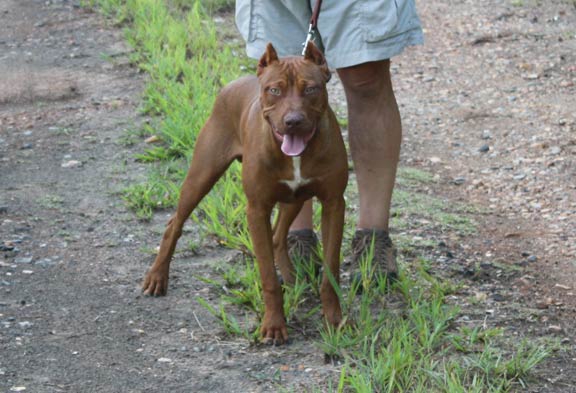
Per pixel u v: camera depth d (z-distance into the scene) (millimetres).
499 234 6305
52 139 7844
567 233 6289
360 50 5148
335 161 4598
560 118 8484
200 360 4590
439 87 9461
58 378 4398
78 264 5715
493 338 4785
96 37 10648
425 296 5258
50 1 11859
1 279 5465
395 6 5152
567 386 4355
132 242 6055
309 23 5316
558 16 11266
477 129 8352
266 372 4453
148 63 9664
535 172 7379
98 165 7316
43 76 9453
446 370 4395
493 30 10938
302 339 4789
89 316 5055
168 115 8008
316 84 4348
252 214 4699
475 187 7160
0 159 7410
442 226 6367
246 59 9711
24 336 4801
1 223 6254
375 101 5336
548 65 9828
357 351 4578
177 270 5637
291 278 5344
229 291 5336
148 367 4520
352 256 5426
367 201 5406
